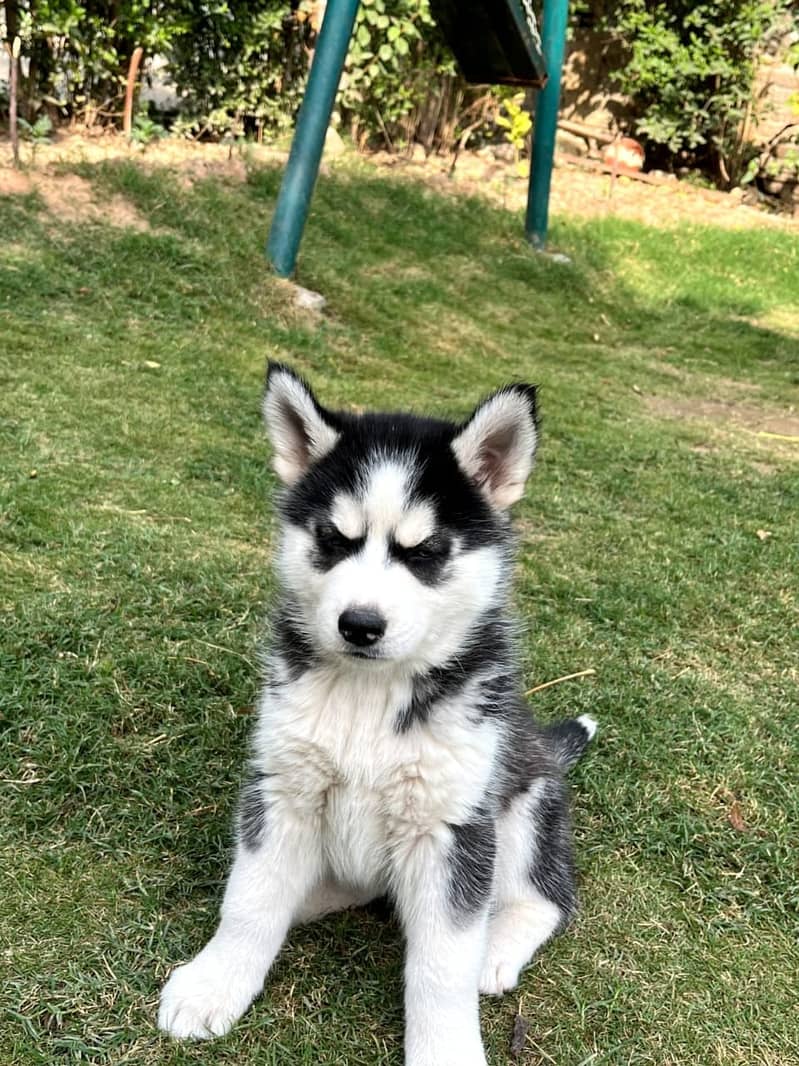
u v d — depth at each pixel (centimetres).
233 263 172
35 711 68
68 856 59
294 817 53
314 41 228
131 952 53
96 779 64
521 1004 53
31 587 81
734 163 307
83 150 189
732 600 102
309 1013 51
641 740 77
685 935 59
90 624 77
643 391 177
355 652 50
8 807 62
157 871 59
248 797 54
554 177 287
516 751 58
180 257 167
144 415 123
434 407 144
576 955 57
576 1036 52
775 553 114
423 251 217
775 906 62
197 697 73
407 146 264
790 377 194
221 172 201
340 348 165
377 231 218
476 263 220
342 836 53
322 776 52
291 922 56
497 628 57
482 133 282
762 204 304
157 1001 50
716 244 262
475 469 57
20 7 175
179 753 68
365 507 53
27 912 54
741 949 59
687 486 133
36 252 158
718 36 285
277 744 52
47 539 89
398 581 51
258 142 229
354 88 243
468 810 51
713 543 115
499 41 209
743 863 66
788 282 248
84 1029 48
